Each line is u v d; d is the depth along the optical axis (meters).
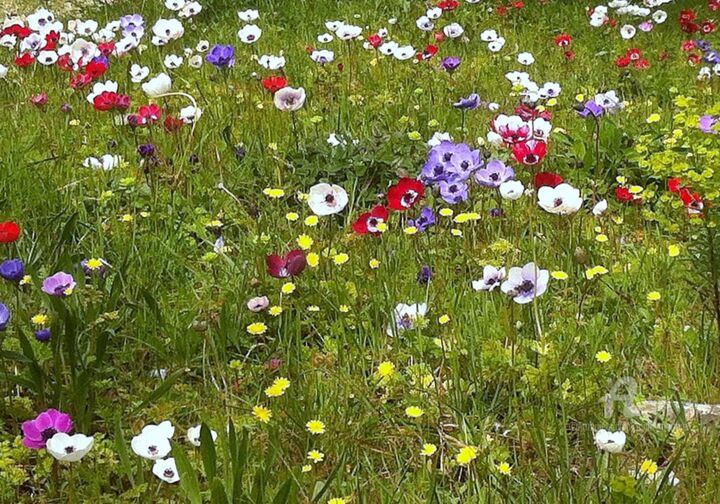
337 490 2.15
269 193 2.72
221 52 3.34
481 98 3.49
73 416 2.25
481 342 2.40
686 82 3.63
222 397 2.31
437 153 2.68
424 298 2.52
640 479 2.12
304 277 2.56
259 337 2.45
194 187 2.93
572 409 2.27
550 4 4.96
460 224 2.75
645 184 2.94
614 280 2.56
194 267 2.61
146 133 3.17
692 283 2.49
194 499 2.06
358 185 2.93
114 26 3.98
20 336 2.23
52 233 2.64
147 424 2.27
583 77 3.73
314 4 5.05
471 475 2.16
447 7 4.09
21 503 2.16
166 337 2.43
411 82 3.62
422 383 2.33
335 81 3.58
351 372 2.38
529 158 2.64
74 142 3.15
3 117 3.33
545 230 2.73
